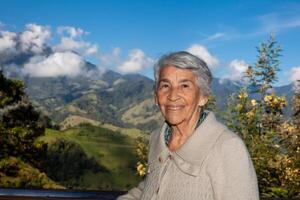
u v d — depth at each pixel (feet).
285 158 16.52
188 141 5.74
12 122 81.20
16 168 77.71
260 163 15.75
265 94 17.65
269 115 17.33
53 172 184.55
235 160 5.47
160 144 6.23
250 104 16.71
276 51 18.19
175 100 5.96
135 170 20.08
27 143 80.53
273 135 16.56
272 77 17.94
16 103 80.94
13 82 80.18
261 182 15.93
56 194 8.55
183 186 5.71
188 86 5.96
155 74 6.21
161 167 6.09
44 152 84.23
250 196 5.34
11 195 8.21
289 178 16.08
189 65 5.91
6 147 78.43
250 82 17.98
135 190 7.23
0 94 77.71
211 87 6.09
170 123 6.06
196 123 6.06
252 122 16.39
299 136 16.87
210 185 5.55
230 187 5.40
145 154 20.43
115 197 8.43
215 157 5.55
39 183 78.33
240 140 5.62
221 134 5.69
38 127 84.79
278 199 9.43
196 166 5.62
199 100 6.08
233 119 16.37
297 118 17.67
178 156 5.81
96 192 8.79
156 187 6.04
